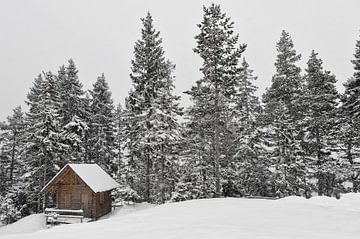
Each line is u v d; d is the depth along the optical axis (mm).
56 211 28031
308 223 9633
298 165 27031
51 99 33312
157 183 30938
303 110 30047
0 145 47094
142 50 31656
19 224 26469
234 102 25609
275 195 28641
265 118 29203
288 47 31141
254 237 7641
